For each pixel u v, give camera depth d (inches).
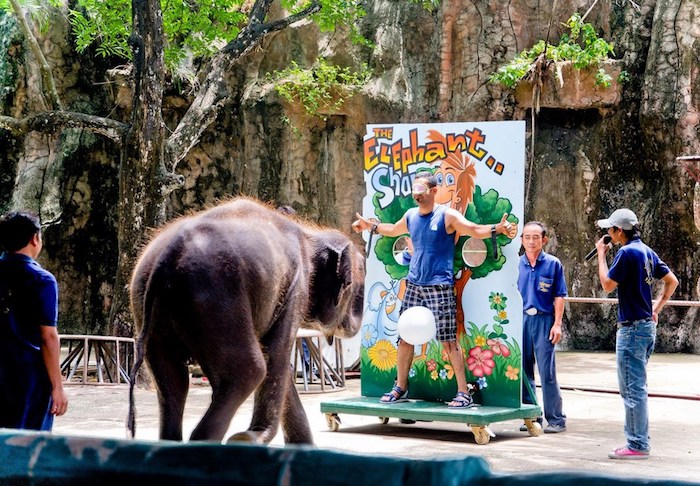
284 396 209.8
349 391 473.4
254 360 190.1
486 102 721.0
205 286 188.9
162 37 526.3
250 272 194.5
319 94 709.3
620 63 724.0
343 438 332.2
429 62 737.0
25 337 205.3
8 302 204.7
